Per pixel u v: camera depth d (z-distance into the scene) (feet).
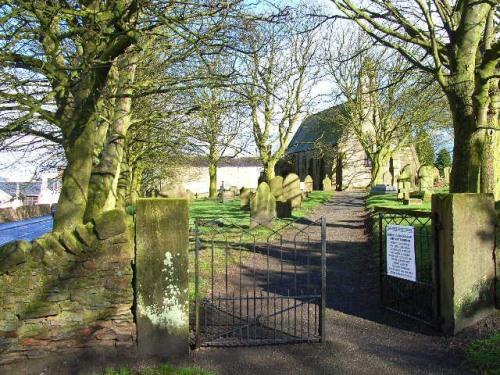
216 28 28.55
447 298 20.57
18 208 102.01
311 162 187.52
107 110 34.42
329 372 17.02
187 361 17.61
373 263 35.47
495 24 42.09
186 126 45.21
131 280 17.87
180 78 31.07
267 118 110.52
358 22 33.32
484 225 21.30
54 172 56.85
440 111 102.01
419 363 17.81
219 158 71.56
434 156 175.42
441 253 20.97
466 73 30.45
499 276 21.76
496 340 18.69
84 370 16.56
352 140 156.04
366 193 128.77
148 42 34.53
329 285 30.04
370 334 21.06
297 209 74.18
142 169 90.12
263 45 41.39
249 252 40.57
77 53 30.17
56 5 23.09
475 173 30.35
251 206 54.65
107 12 22.95
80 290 17.48
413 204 68.49
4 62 22.04
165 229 17.80
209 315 23.27
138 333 17.67
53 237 17.39
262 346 19.31
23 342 17.04
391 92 108.88
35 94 26.53
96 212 30.71
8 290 16.92
